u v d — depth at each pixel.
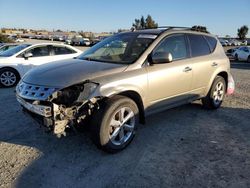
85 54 5.34
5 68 9.43
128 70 4.36
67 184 3.43
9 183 3.43
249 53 23.45
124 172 3.69
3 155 4.12
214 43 6.38
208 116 5.99
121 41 5.22
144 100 4.56
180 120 5.71
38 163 3.90
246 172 3.73
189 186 3.39
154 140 4.70
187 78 5.34
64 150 4.29
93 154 4.16
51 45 10.43
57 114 3.72
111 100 4.04
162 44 4.96
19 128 5.15
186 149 4.39
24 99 4.14
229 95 8.02
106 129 3.96
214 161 4.02
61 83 3.91
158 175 3.62
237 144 4.60
